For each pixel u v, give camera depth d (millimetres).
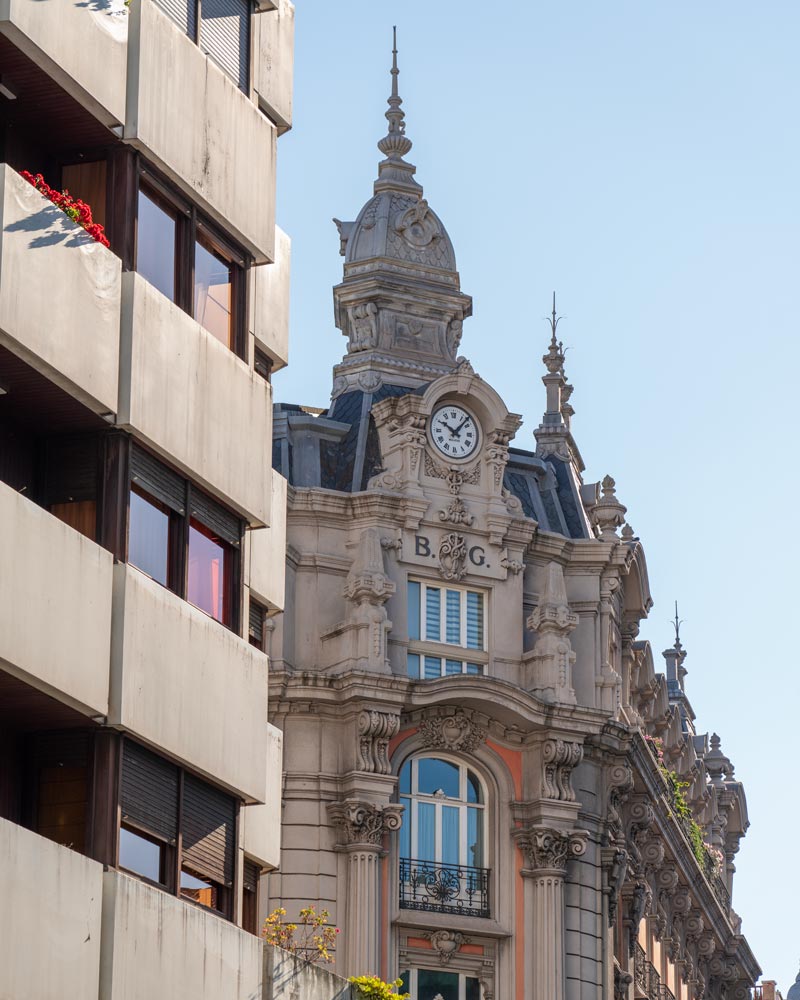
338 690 66812
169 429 34312
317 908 65250
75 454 33625
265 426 37250
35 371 31828
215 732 34688
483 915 67875
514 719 68688
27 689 31062
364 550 68500
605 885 70562
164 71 35250
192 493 35344
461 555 70250
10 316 30797
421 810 67938
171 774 33875
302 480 70438
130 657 32562
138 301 33719
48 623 31000
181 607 34094
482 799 68812
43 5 32375
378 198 76250
